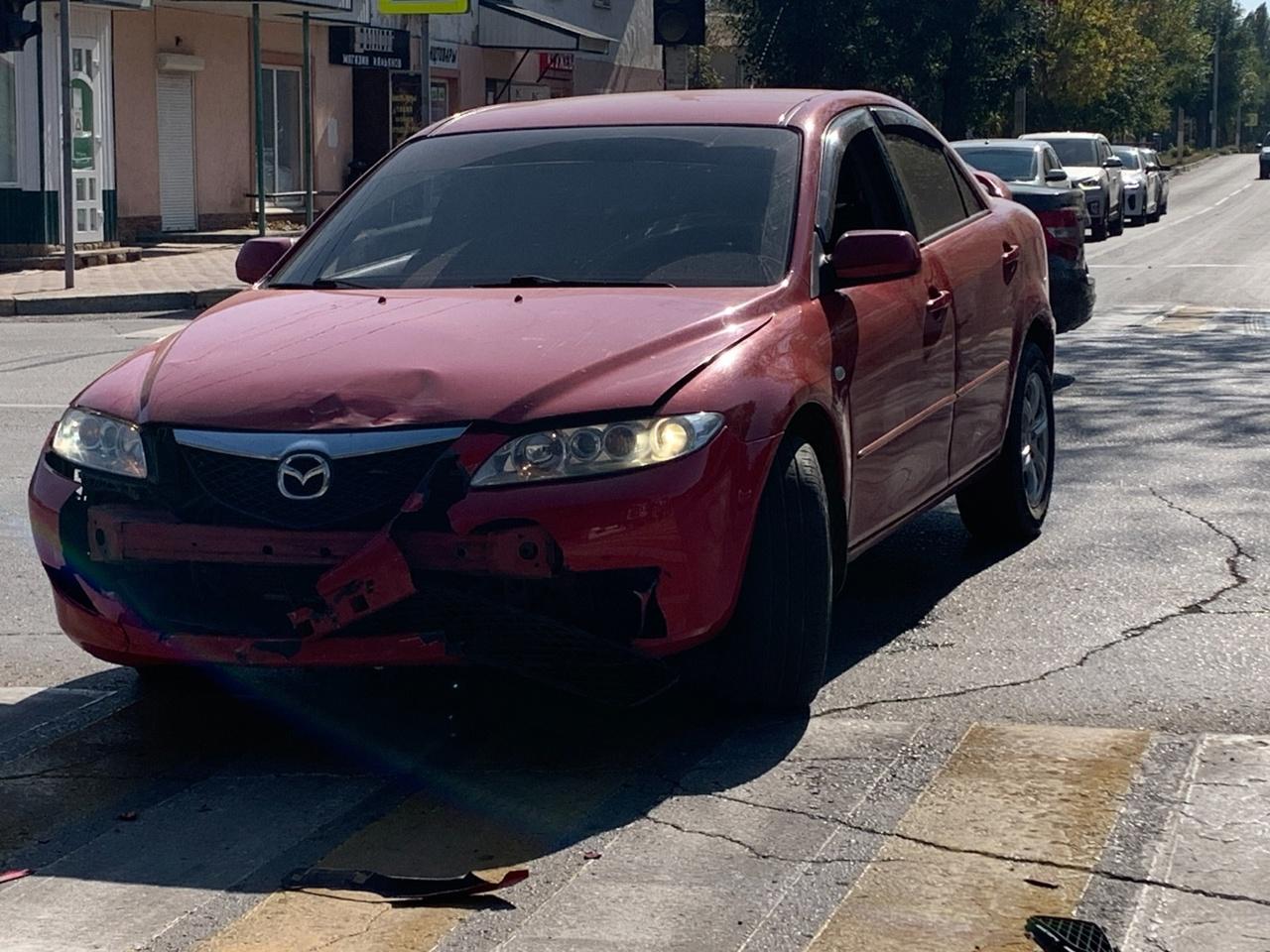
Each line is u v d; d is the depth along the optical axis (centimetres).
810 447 479
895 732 473
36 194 2231
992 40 4388
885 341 541
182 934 361
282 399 445
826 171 557
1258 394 1109
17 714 515
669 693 507
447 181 576
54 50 2234
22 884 390
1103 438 945
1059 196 1152
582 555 425
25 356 1412
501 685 522
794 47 4244
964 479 630
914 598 625
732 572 447
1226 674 521
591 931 357
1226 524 728
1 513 797
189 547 438
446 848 403
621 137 577
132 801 441
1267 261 2522
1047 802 417
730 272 515
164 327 1680
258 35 2536
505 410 430
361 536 426
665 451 433
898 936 350
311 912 370
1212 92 13400
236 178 2825
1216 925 352
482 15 3484
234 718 504
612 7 4247
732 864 389
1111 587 631
